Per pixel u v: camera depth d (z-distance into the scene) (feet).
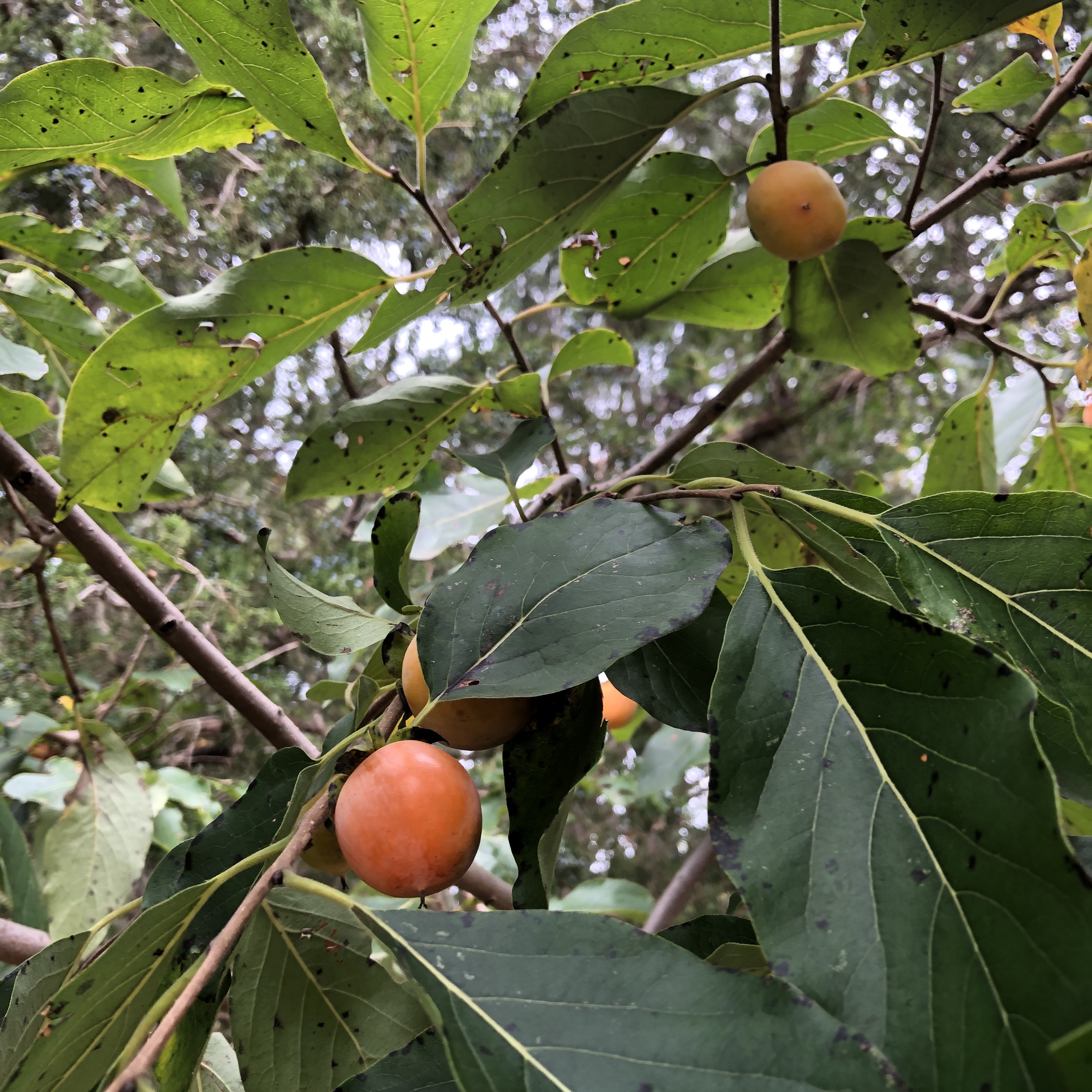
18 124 1.03
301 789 0.74
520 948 0.61
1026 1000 0.53
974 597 0.75
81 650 2.41
